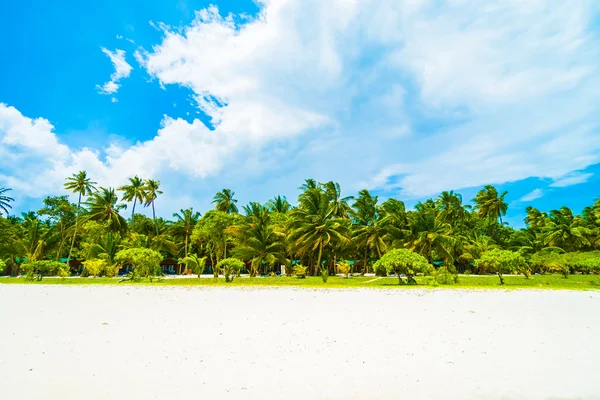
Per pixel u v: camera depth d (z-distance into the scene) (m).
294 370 6.42
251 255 42.06
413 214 43.84
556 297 17.19
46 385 5.61
